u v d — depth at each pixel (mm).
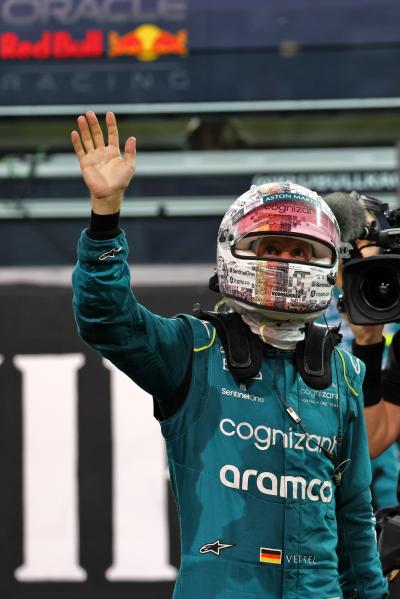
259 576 7398
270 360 7809
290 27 21750
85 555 14133
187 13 21688
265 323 7805
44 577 14109
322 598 7512
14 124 21594
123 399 14320
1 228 21000
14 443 14250
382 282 9070
